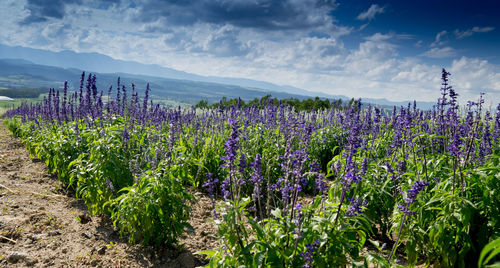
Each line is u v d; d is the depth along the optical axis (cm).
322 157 1109
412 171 533
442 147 654
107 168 596
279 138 964
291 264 324
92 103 888
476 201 436
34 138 1130
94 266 462
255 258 306
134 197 496
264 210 691
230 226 339
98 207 616
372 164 610
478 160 521
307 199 791
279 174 777
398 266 327
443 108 521
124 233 574
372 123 864
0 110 5384
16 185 817
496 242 167
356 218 386
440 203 454
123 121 889
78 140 768
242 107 1429
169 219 507
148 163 594
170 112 1320
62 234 552
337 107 1708
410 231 456
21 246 496
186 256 512
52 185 847
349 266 459
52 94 1184
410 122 600
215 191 850
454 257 406
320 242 325
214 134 1009
